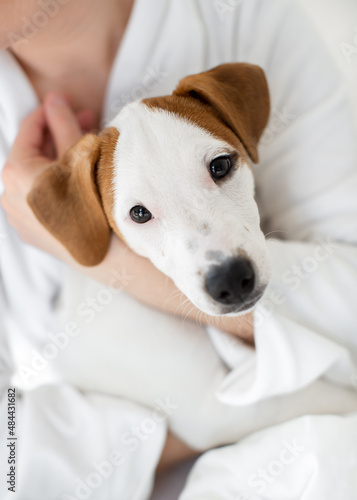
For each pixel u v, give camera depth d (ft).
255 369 1.30
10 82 1.41
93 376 1.38
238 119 1.22
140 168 1.14
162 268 1.20
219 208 1.13
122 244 1.29
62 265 1.51
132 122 1.18
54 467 1.29
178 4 1.37
